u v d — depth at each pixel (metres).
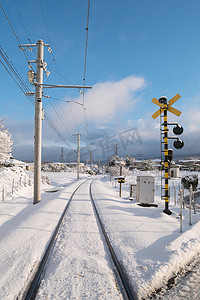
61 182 29.00
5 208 8.33
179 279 2.87
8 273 2.83
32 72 10.36
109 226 5.28
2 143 17.31
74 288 2.49
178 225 5.48
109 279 2.71
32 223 5.53
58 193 13.41
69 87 10.04
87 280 2.68
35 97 10.44
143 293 2.44
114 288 2.50
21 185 14.42
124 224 5.46
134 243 4.02
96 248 3.85
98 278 2.73
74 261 3.24
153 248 3.73
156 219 6.17
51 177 36.59
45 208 7.76
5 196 10.87
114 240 4.23
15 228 5.19
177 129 7.76
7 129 18.20
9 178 15.18
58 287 2.52
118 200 10.55
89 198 11.08
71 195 12.50
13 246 3.89
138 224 5.48
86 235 4.63
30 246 3.88
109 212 7.05
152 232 4.77
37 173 10.15
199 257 3.60
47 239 4.32
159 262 3.13
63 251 3.68
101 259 3.38
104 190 16.02
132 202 9.71
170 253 3.43
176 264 3.14
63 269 2.98
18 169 19.39
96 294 2.36
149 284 2.59
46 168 61.62
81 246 3.95
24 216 6.84
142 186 9.12
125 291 2.52
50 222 5.72
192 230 4.82
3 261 3.25
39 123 10.39
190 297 2.43
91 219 6.16
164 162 7.53
